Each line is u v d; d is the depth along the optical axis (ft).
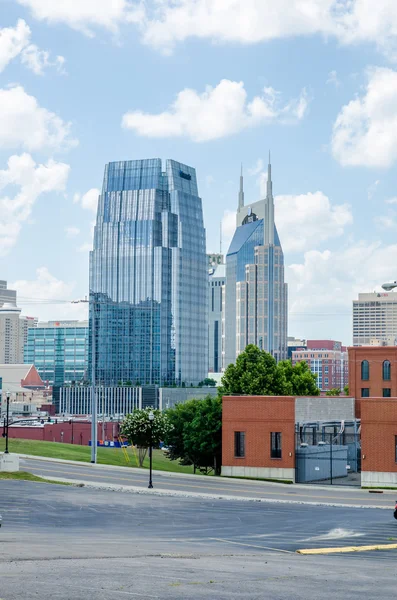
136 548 102.68
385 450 245.24
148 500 188.03
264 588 69.46
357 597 65.92
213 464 320.70
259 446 264.93
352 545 111.55
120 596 62.23
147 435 321.73
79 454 339.98
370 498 215.10
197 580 72.84
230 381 366.63
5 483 211.41
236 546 109.70
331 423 313.94
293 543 114.21
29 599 59.31
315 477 274.98
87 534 123.95
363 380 404.16
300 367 419.74
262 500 201.26
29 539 111.96
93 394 310.24
